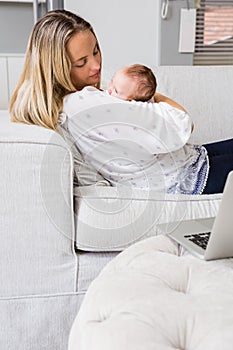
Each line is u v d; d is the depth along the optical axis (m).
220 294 0.89
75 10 2.69
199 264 1.03
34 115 1.51
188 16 2.78
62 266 1.41
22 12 2.51
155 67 2.14
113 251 1.44
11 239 1.37
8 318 1.41
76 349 0.86
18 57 2.39
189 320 0.81
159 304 0.85
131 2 2.76
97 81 1.58
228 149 1.73
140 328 0.79
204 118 2.09
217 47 2.91
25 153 1.33
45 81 1.48
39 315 1.42
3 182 1.34
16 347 1.43
